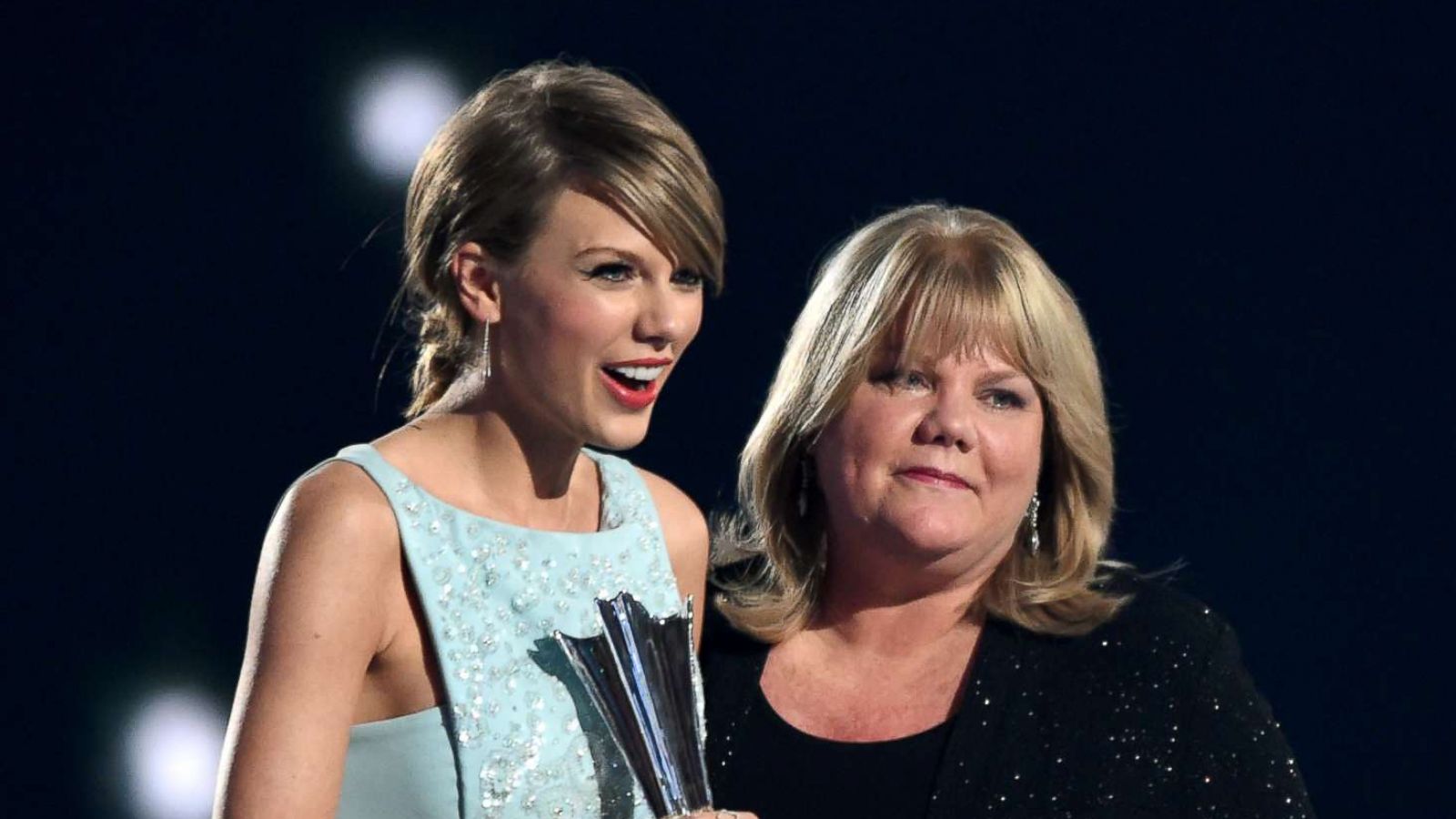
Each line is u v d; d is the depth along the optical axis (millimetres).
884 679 8891
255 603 7191
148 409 15352
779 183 15109
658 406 15297
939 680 8836
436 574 7324
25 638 15164
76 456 15312
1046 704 8617
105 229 15328
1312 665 14367
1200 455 14562
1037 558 8992
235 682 15148
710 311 15242
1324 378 14406
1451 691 14141
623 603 7570
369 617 7184
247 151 15266
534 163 7156
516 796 7363
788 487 9125
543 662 7523
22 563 15234
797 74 15070
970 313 8492
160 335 15344
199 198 15305
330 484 7238
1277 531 14445
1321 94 14375
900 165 14977
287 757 6922
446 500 7473
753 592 9242
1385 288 14297
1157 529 14570
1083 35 14695
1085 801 8406
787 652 9047
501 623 7469
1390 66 14250
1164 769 8469
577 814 7500
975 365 8531
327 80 15172
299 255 15297
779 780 8680
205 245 15320
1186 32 14547
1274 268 14469
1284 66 14422
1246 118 14492
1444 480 14195
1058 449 8891
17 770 14992
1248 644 14438
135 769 15031
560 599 7637
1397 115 14242
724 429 15211
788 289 15141
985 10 14828
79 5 15234
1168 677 8625
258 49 15203
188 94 15273
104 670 15164
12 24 15219
